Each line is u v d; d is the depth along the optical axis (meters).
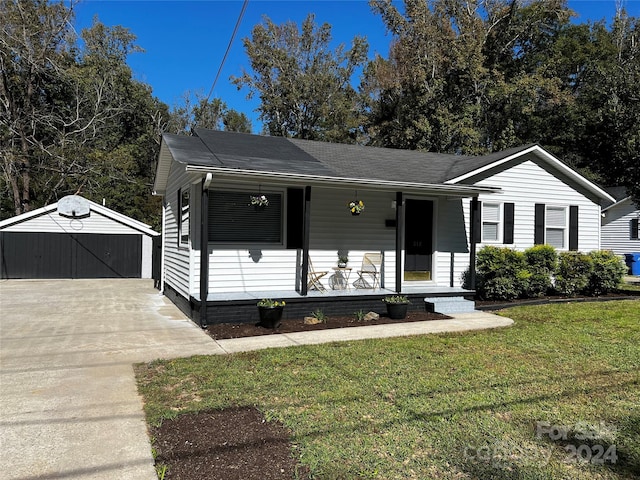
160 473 2.77
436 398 4.10
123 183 26.09
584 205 12.37
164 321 8.06
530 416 3.71
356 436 3.32
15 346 6.11
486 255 10.37
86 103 25.28
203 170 6.84
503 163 11.17
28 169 22.59
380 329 7.31
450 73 25.23
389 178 8.97
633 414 3.77
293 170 7.97
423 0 25.36
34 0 21.56
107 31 29.75
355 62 33.75
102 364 5.24
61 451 3.07
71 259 17.06
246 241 8.53
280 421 3.58
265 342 6.36
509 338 6.62
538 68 25.02
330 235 9.23
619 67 16.42
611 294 11.70
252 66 32.94
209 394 4.21
